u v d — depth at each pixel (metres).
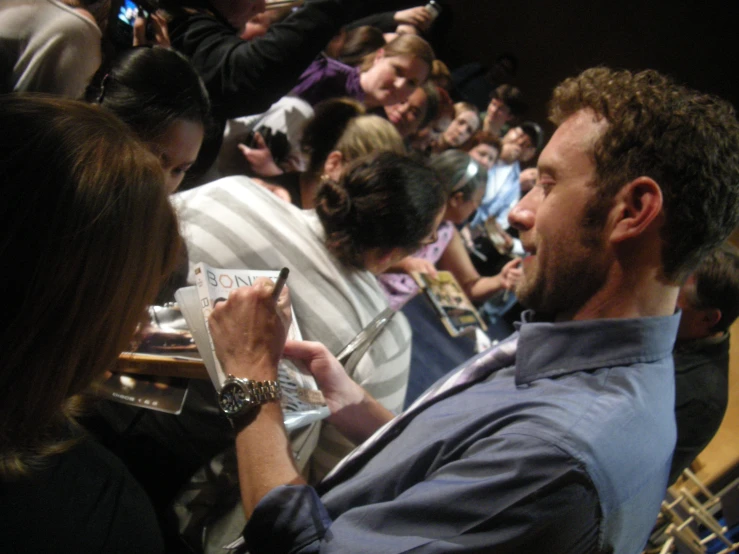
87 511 0.46
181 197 1.07
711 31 3.58
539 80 4.29
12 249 0.38
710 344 1.27
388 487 0.71
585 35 4.06
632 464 0.60
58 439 0.47
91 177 0.40
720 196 0.63
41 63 0.98
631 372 0.67
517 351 0.74
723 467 1.42
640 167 0.65
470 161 2.24
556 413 0.60
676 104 0.65
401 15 2.87
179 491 0.94
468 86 3.71
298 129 1.83
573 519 0.57
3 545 0.41
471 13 4.41
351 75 2.20
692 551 1.25
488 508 0.57
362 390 0.99
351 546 0.60
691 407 1.20
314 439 1.02
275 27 1.36
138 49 0.97
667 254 0.66
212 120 1.33
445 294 1.79
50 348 0.41
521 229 0.81
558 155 0.71
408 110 2.23
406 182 1.05
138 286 0.46
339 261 1.07
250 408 0.74
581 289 0.72
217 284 0.83
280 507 0.67
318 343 0.95
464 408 0.73
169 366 0.80
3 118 0.39
